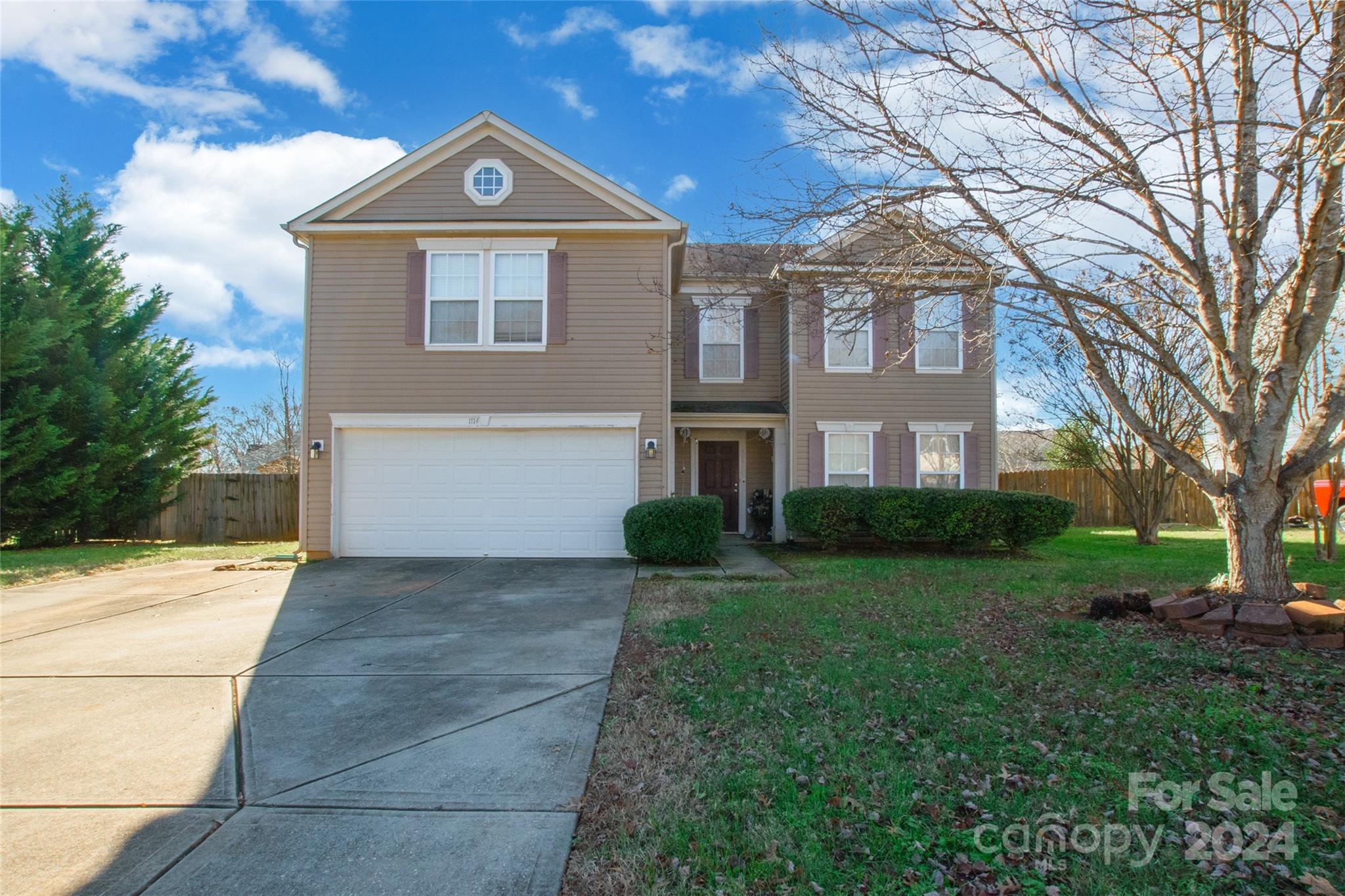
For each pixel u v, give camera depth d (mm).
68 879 2619
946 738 3760
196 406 16719
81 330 15266
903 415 13477
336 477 11289
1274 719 3928
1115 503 18078
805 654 5332
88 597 8195
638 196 11477
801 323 8781
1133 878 2578
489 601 7781
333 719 4219
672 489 13703
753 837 2850
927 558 11336
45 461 14148
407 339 11367
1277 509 6105
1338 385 5992
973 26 5871
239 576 9695
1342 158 5070
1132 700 4270
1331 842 2791
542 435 11383
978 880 2574
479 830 2953
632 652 5543
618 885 2568
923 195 6227
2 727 4109
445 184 11562
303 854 2785
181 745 3852
